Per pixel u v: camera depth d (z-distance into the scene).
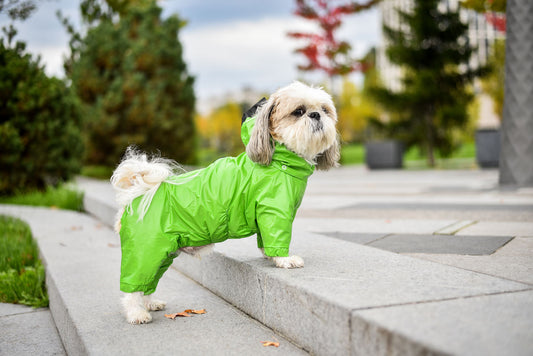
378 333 1.93
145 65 16.08
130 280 2.90
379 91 16.80
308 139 2.96
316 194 8.54
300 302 2.50
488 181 9.63
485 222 4.98
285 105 3.06
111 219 6.29
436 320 1.96
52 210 8.14
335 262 3.11
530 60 8.23
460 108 15.71
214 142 53.09
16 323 3.74
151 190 2.99
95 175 16.17
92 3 16.52
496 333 1.80
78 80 15.24
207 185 3.02
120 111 15.21
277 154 3.09
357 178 12.12
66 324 3.22
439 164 17.00
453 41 16.06
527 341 1.72
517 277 2.90
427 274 2.75
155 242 2.90
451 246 3.91
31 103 9.65
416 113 16.77
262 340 2.67
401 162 16.00
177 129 16.34
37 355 3.15
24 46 9.16
